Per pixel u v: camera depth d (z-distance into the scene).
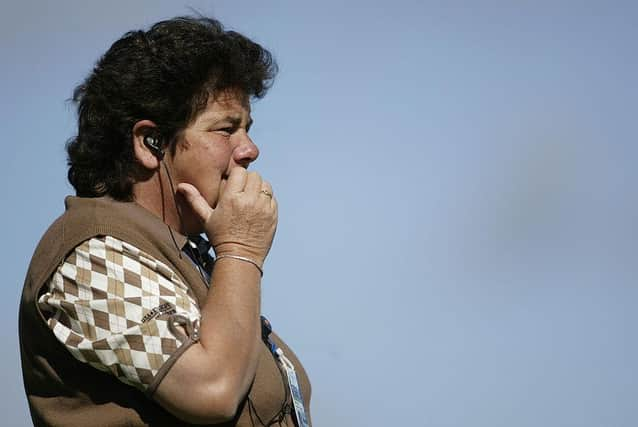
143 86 10.88
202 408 9.81
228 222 10.59
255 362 10.23
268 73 11.74
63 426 10.28
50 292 10.28
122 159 10.96
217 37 11.16
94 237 10.32
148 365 9.81
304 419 11.06
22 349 10.68
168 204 11.03
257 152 11.34
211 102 11.06
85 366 10.23
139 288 10.14
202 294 10.71
